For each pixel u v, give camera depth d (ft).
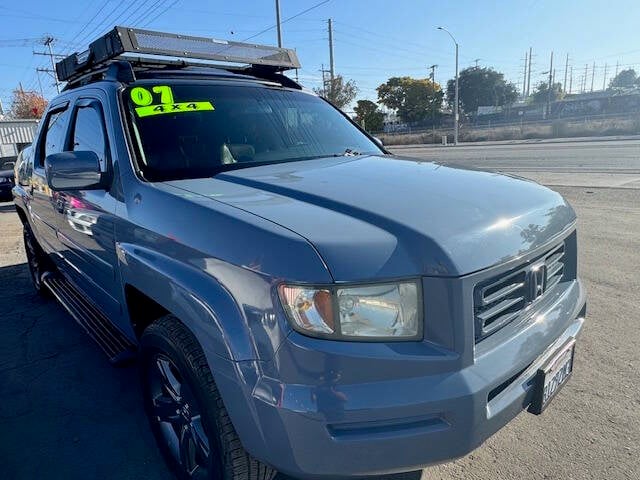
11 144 81.00
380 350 4.82
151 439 8.52
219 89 9.86
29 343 12.59
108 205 7.98
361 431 4.83
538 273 6.16
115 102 8.59
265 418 4.99
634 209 24.53
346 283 4.73
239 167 8.28
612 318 12.18
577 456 7.52
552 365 6.05
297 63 12.91
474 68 260.21
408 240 5.04
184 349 6.05
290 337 4.83
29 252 16.40
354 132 11.21
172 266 6.15
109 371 10.96
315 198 6.12
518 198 6.47
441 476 7.27
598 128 116.98
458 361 4.94
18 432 8.82
